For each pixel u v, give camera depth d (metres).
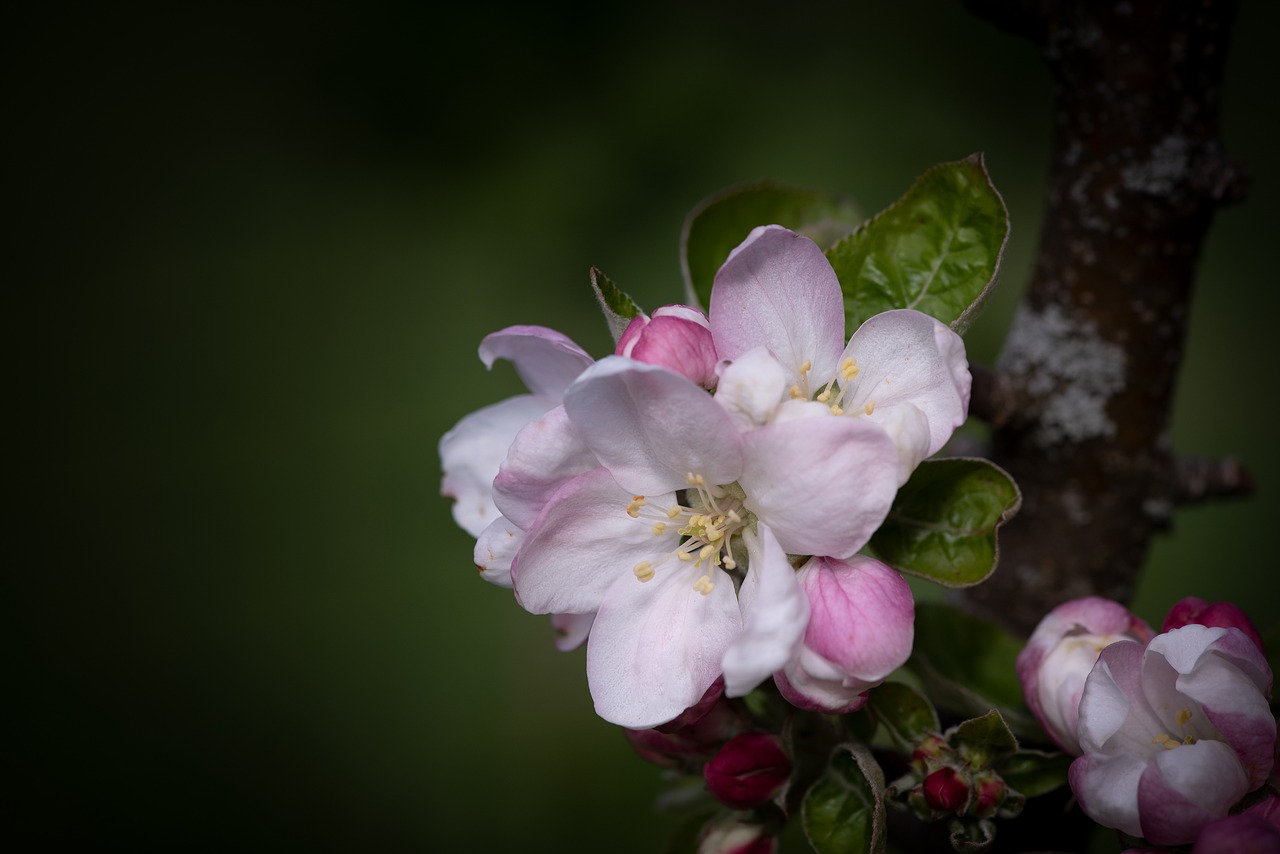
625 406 0.34
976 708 0.37
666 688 0.35
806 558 0.34
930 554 0.35
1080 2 0.38
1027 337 0.40
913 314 0.34
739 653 0.33
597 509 0.35
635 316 0.35
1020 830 0.38
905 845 0.39
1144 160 0.38
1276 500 0.62
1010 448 0.40
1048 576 0.41
